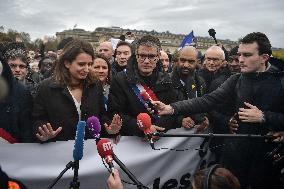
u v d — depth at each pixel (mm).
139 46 3361
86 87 3201
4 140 2994
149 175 3459
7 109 2965
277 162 3006
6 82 2475
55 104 3062
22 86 3117
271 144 3104
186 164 3643
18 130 3072
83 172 3158
